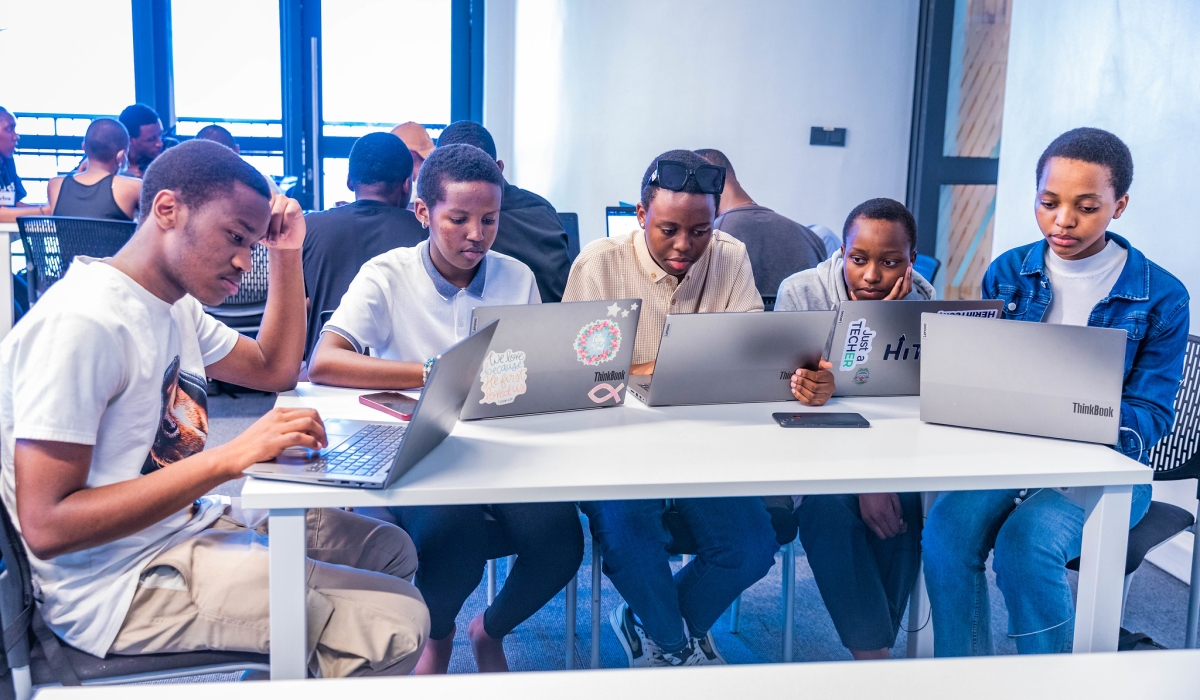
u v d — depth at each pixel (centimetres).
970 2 470
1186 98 254
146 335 126
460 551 168
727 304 211
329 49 581
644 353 208
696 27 475
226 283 132
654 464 135
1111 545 142
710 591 176
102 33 549
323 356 176
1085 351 149
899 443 149
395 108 595
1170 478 190
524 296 200
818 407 173
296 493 118
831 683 97
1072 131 184
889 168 495
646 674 98
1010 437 155
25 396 115
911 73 488
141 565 124
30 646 122
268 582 125
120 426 125
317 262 260
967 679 98
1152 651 105
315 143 582
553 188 533
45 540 114
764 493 130
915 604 196
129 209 412
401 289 191
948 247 495
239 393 415
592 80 497
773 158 486
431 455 137
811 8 474
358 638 127
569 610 188
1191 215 253
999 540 169
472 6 589
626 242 210
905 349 179
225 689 94
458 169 179
